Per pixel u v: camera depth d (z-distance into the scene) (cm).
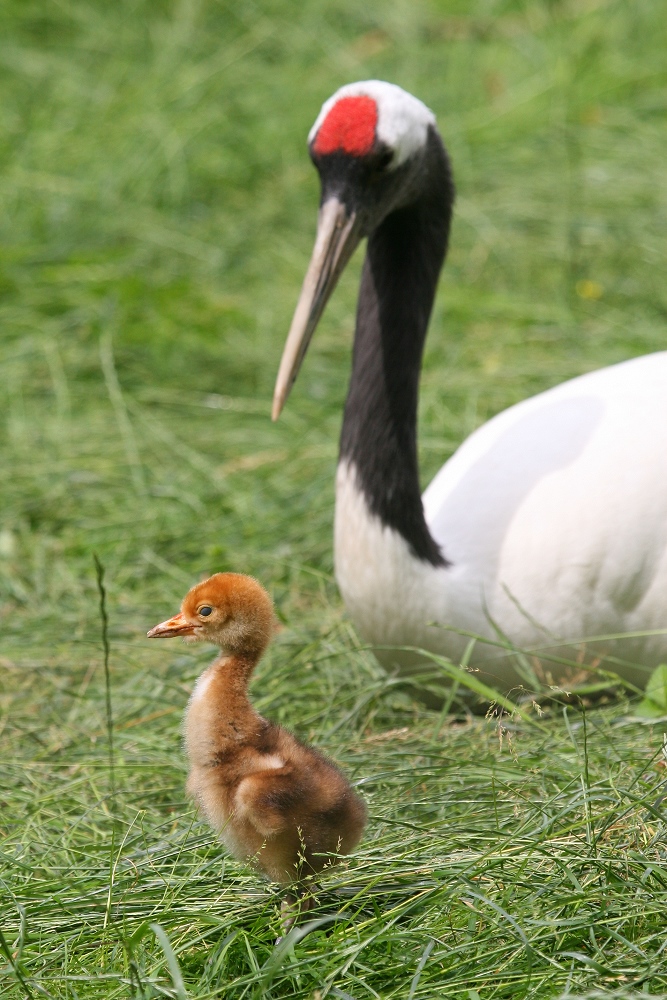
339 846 613
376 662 891
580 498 828
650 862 616
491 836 659
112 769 748
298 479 1148
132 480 1157
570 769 710
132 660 921
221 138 1697
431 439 1176
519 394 1250
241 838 606
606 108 1748
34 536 1092
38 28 1914
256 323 1385
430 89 1806
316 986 569
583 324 1378
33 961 595
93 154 1655
